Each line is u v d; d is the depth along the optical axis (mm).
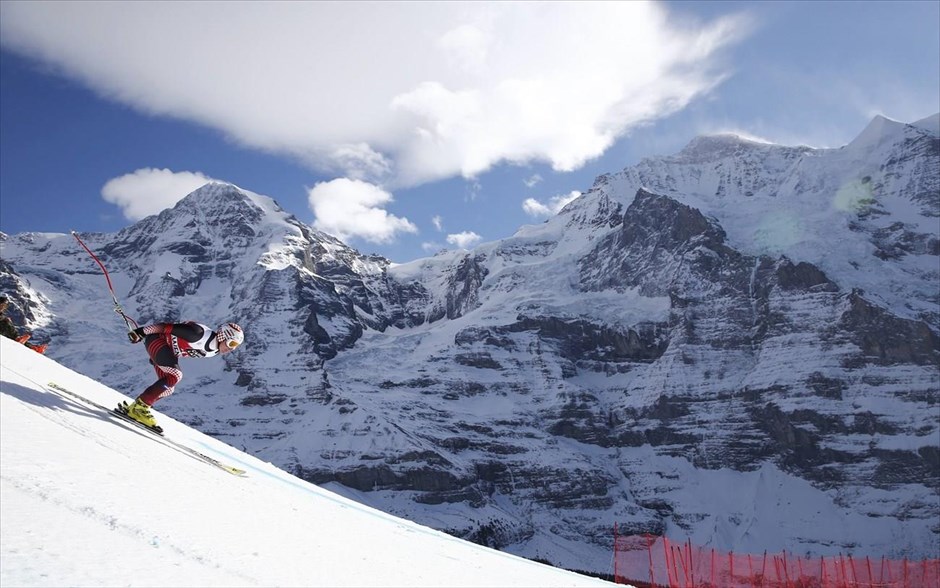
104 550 4945
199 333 12281
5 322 19891
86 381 14969
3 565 4086
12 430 7469
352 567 7219
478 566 10594
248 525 7461
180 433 14117
